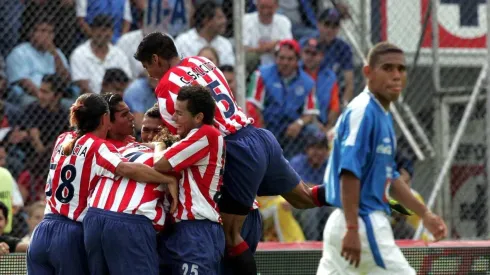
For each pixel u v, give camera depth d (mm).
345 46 35375
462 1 37469
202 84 21891
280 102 33719
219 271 22188
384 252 21016
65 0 33094
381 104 21500
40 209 30797
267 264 26969
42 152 31953
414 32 37469
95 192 21547
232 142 21844
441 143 35688
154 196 21266
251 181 21922
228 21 34469
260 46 35062
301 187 23766
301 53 34719
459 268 27328
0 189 28375
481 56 37812
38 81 32250
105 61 33344
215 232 21266
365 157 20938
